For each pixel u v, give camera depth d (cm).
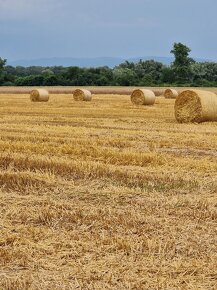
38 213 1074
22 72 14825
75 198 1197
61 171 1443
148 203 1143
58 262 832
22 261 830
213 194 1223
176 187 1287
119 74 11225
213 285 745
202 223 1009
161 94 7625
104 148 1819
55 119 2950
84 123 2733
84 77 10844
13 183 1322
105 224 998
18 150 1789
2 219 1045
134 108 3941
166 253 855
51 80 10806
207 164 1552
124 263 820
